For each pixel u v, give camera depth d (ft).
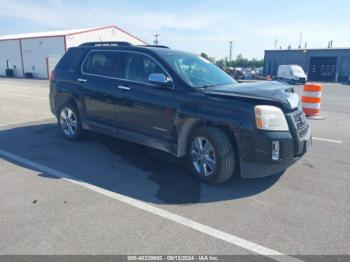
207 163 14.26
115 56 18.02
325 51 136.87
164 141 15.58
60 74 21.33
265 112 12.75
